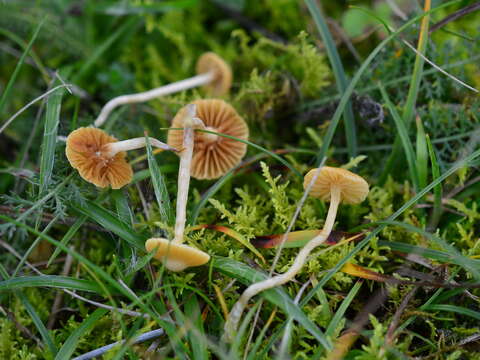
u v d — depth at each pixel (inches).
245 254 4.8
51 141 4.9
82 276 5.2
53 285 4.5
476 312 4.4
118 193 5.0
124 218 4.9
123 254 5.0
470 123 5.3
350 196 5.0
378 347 4.3
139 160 5.5
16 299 5.0
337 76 5.4
